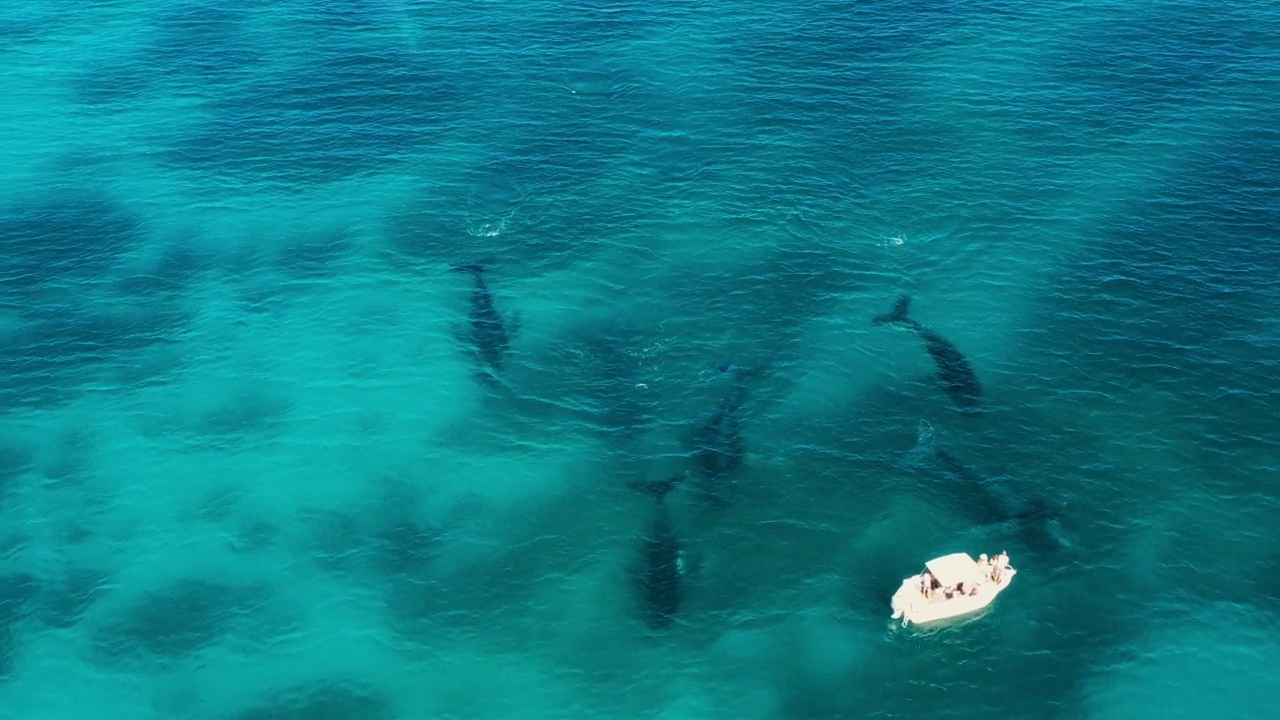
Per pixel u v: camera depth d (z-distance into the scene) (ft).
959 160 339.98
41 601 225.76
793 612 217.15
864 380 267.18
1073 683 204.13
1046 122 354.13
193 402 269.85
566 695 205.98
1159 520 232.12
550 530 235.40
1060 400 260.21
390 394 269.03
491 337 282.97
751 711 201.98
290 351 282.77
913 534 230.89
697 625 215.51
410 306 294.25
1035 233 311.06
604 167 342.85
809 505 237.45
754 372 270.87
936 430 253.44
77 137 365.20
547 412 262.47
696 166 342.03
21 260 314.55
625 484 244.01
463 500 242.99
